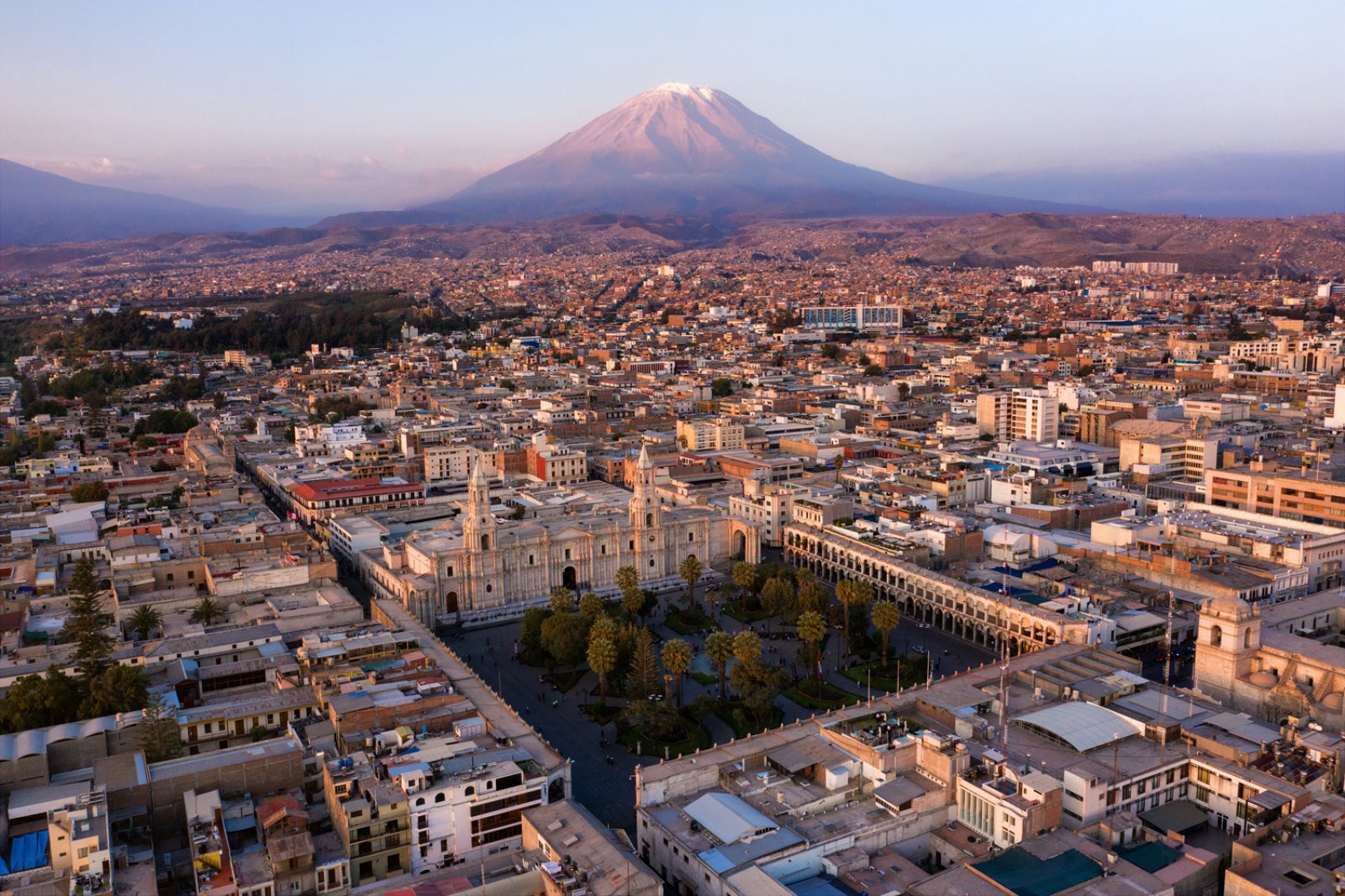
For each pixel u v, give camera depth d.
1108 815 167.75
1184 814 171.75
